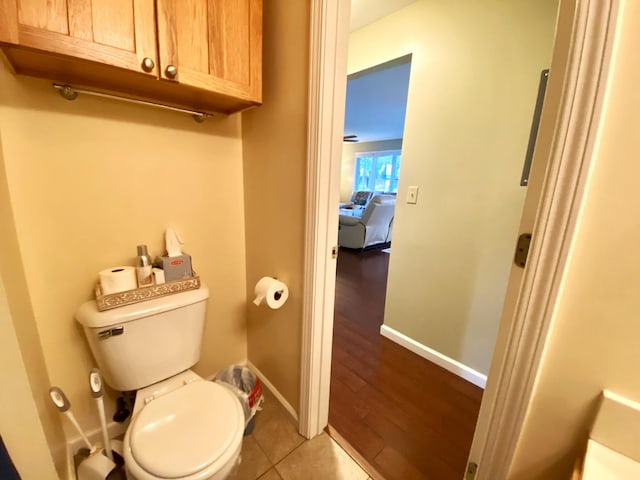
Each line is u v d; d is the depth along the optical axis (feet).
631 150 1.57
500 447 2.37
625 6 1.49
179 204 4.29
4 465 2.19
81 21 2.49
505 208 4.92
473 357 5.69
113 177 3.67
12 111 2.97
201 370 5.13
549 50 4.20
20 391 2.40
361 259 14.69
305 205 3.64
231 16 3.34
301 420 4.36
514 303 2.15
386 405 5.08
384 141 24.66
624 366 1.74
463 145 5.30
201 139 4.34
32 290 3.32
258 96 3.73
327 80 3.17
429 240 6.07
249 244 5.02
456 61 5.18
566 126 1.71
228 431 2.98
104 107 3.49
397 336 6.98
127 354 3.45
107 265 3.79
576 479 1.73
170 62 2.98
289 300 4.28
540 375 2.08
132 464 2.67
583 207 1.75
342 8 3.09
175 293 3.82
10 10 2.22
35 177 3.18
